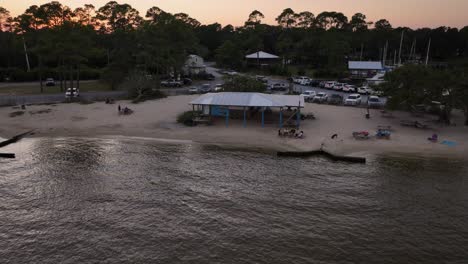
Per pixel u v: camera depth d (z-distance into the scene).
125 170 36.22
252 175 35.16
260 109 61.00
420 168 36.50
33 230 24.98
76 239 23.88
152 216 26.89
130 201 29.33
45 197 30.00
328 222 26.12
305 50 138.00
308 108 65.06
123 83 79.31
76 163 38.31
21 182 33.12
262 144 44.91
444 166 37.00
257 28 172.50
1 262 21.50
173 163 38.38
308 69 137.25
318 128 51.22
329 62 124.19
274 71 129.50
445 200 29.55
